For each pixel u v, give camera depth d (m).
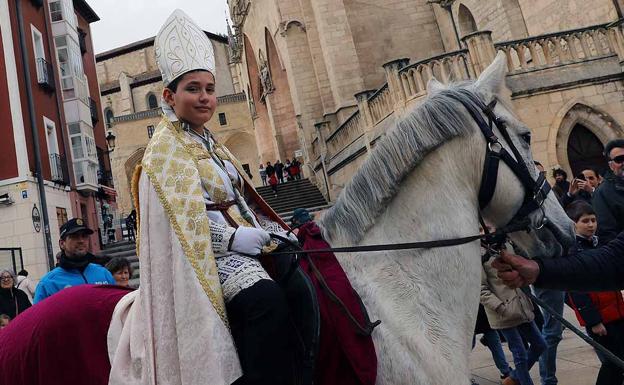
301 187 31.41
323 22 29.64
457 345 2.68
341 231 2.99
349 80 29.05
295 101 32.91
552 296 6.04
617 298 5.04
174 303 2.49
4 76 21.67
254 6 39.97
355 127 24.31
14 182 20.92
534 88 16.98
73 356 2.87
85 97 29.23
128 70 76.38
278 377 2.42
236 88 69.06
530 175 2.89
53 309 3.05
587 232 5.50
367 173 2.98
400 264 2.82
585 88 17.33
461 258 2.81
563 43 19.36
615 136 17.08
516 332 5.96
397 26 32.03
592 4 20.00
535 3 23.52
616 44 18.03
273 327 2.44
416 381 2.51
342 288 2.67
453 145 2.90
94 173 28.67
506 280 3.00
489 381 7.20
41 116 23.69
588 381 6.38
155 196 2.64
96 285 3.38
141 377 2.53
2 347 3.01
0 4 22.20
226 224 2.69
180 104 2.88
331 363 2.53
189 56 2.87
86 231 6.05
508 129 3.02
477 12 28.19
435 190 2.87
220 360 2.31
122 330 2.81
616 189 4.86
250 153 63.75
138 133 61.56
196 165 2.69
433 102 2.96
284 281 2.78
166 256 2.57
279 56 35.53
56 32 27.53
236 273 2.56
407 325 2.65
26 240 20.53
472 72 16.98
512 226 2.85
